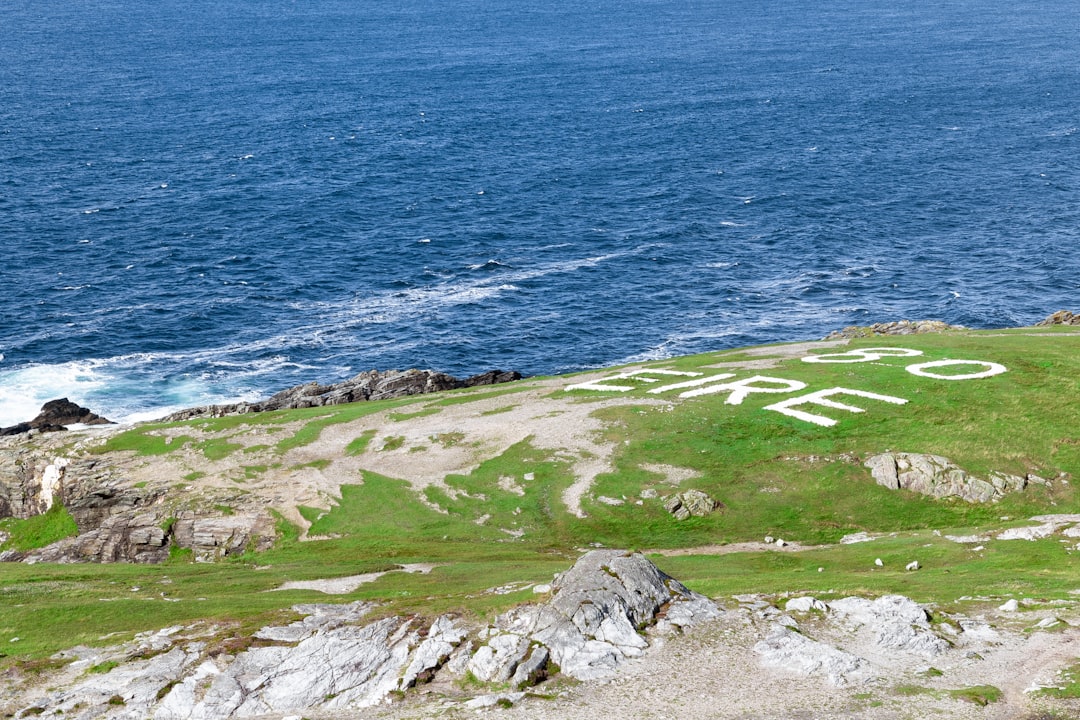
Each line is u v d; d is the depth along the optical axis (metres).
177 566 61.09
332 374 109.44
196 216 168.12
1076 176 193.12
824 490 64.31
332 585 54.50
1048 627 38.59
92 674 42.28
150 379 106.69
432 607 45.03
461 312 128.38
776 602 43.00
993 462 64.62
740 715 34.50
